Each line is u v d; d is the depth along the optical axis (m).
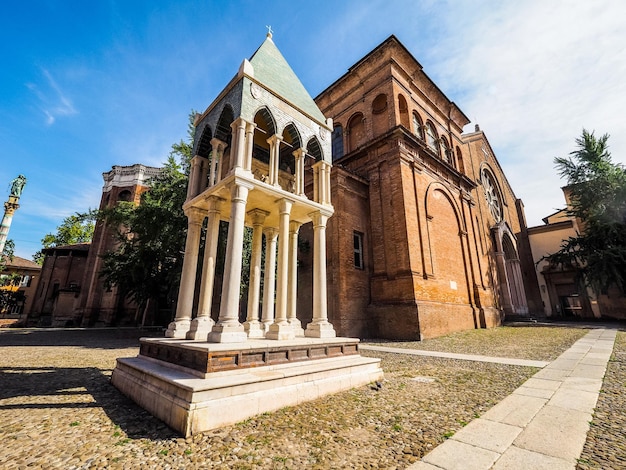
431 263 17.95
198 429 4.38
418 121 22.81
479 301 21.53
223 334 6.01
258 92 8.12
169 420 4.70
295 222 10.06
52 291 38.47
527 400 5.73
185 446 4.01
